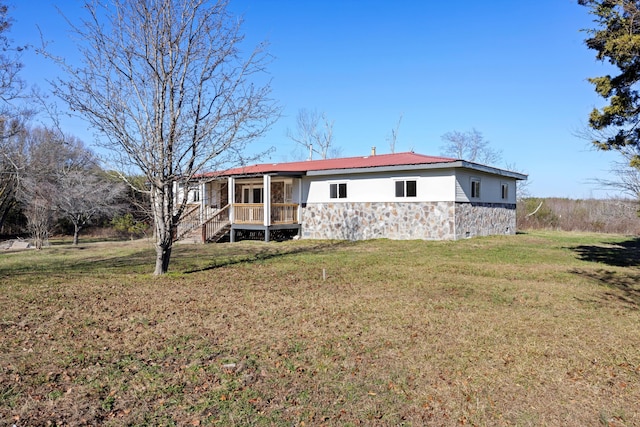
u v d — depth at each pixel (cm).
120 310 694
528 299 768
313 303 737
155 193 1030
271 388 407
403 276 1005
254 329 587
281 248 1684
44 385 409
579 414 365
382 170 1841
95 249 1812
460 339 546
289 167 2177
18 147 2330
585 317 650
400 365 462
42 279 995
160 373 439
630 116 1033
